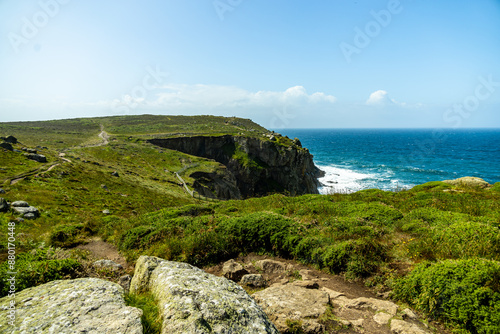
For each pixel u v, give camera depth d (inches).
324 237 375.2
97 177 1889.8
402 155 5866.1
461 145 7810.0
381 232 384.5
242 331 147.6
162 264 222.5
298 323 206.1
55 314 146.3
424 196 633.0
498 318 183.6
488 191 689.0
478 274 214.2
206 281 195.3
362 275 294.2
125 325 139.0
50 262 251.1
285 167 4037.9
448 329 201.6
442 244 305.7
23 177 1374.3
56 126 5457.7
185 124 6220.5
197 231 434.0
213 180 3147.1
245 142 4126.5
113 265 339.0
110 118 7244.1
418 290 236.5
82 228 601.0
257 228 402.3
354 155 6072.8
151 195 1899.6
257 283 297.9
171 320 145.4
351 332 202.8
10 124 5383.9
